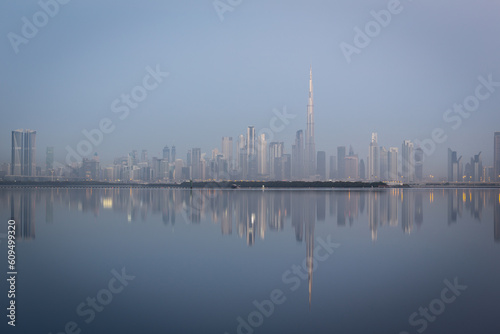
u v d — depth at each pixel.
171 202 89.19
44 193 149.62
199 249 27.83
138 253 26.39
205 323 13.86
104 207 70.75
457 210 65.25
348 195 142.62
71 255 25.69
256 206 74.19
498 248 28.39
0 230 38.25
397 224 43.75
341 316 14.55
